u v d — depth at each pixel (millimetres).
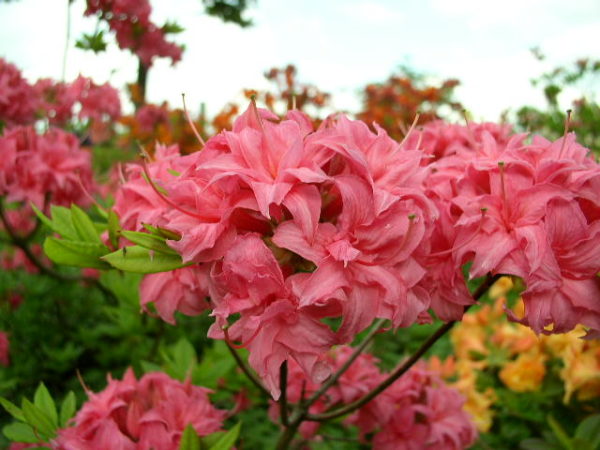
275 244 267
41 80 922
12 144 629
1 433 585
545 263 272
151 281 334
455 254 291
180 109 1333
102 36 779
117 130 1550
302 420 374
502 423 655
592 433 474
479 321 717
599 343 584
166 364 480
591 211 290
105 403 374
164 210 319
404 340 808
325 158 269
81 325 731
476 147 348
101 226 375
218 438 350
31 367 663
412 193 273
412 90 1558
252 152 266
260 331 257
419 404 458
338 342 258
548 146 304
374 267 264
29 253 657
